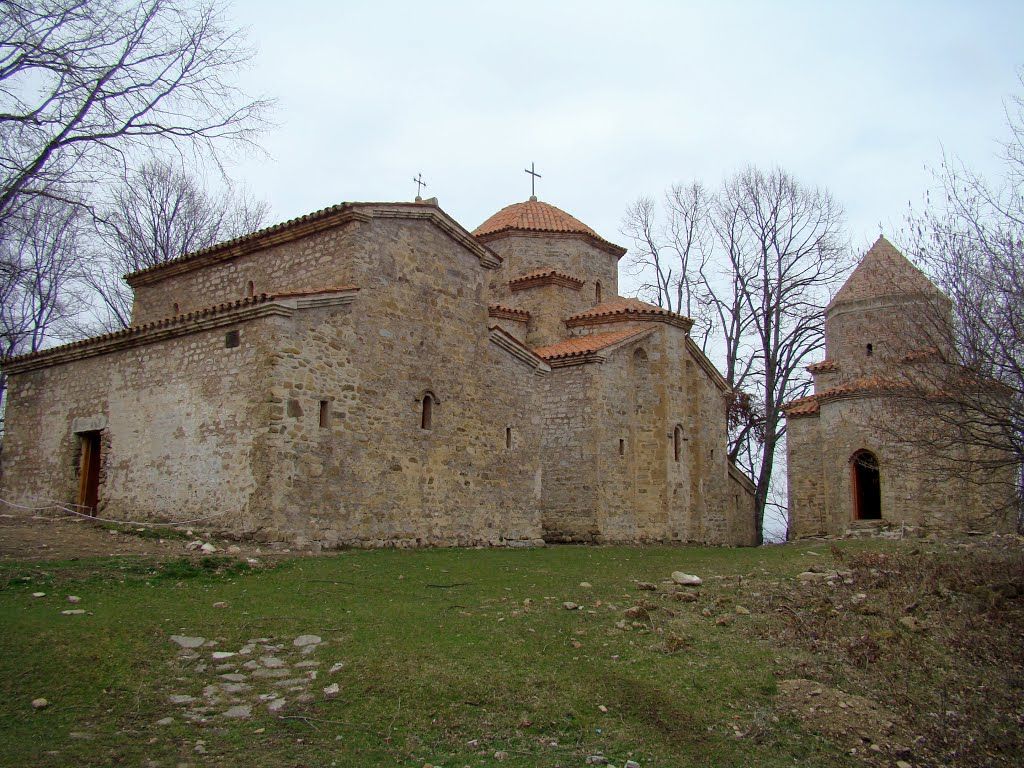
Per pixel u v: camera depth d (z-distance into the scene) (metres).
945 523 24.34
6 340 29.81
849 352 29.38
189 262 21.83
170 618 10.08
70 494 19.17
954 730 9.02
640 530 26.20
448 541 19.61
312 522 16.08
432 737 7.75
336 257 18.47
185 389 17.14
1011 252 12.70
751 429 40.62
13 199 15.88
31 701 7.61
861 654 10.68
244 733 7.45
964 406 13.01
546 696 8.78
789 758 8.13
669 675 9.66
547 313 29.02
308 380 16.41
